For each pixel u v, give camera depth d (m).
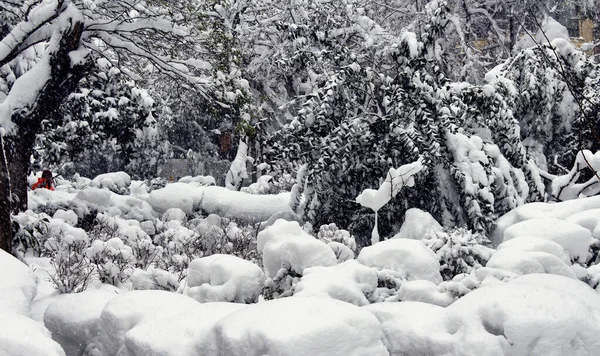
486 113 10.17
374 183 10.05
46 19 10.39
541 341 3.27
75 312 4.46
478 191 9.13
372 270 5.16
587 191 9.84
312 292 4.64
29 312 4.77
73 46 10.63
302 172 10.45
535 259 5.04
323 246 5.55
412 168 8.12
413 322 3.63
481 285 4.81
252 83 20.06
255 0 19.33
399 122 9.70
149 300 4.25
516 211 8.75
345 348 3.19
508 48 23.20
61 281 6.79
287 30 11.85
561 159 12.27
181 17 12.16
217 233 9.82
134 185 16.91
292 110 21.08
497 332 3.43
